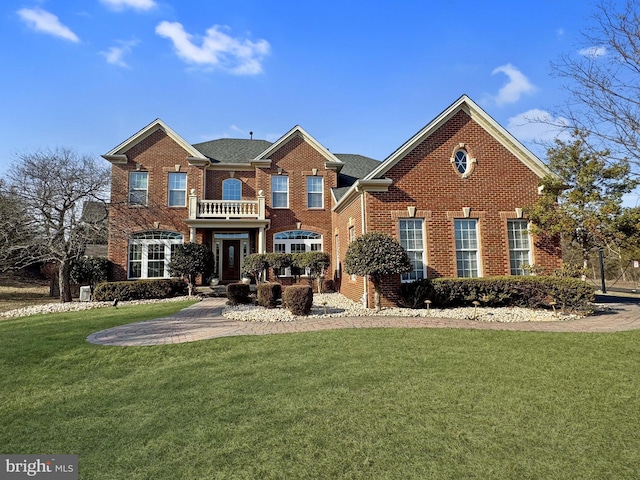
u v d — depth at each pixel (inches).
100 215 722.2
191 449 145.5
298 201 839.7
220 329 373.4
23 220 638.5
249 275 840.9
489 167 562.6
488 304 500.1
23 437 158.9
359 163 1023.0
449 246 541.3
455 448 143.0
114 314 487.8
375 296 486.9
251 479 125.3
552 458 136.4
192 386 215.0
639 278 1077.8
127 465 135.8
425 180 548.4
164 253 787.4
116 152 786.8
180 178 814.5
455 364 245.8
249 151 920.3
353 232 619.8
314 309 503.8
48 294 840.3
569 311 454.3
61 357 276.5
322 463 134.0
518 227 563.8
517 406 180.5
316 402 187.3
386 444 146.6
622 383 210.2
